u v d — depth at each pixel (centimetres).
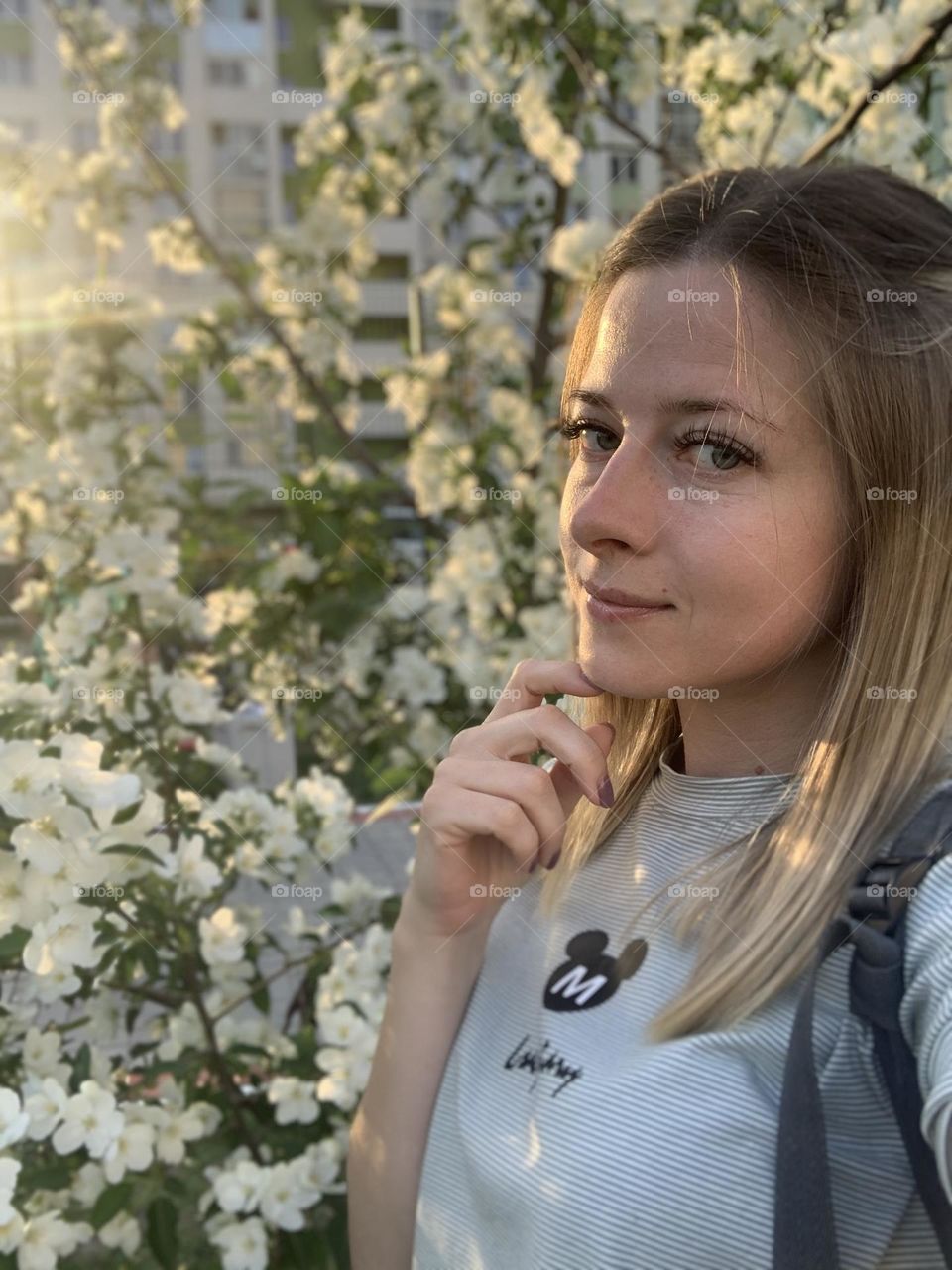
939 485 53
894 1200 46
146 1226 133
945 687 51
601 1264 51
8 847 112
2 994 131
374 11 228
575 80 214
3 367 187
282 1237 141
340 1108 144
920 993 43
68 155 205
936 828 47
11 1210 104
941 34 147
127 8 208
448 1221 64
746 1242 48
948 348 53
